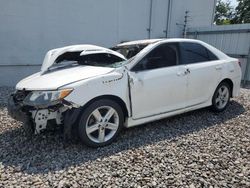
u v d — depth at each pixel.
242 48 9.20
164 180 2.52
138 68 3.57
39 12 7.86
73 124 3.10
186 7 11.75
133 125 3.58
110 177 2.58
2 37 7.49
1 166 2.81
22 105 3.11
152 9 10.49
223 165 2.82
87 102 3.10
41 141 3.46
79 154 3.09
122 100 3.39
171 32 11.47
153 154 3.08
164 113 3.87
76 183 2.47
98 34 9.10
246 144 3.39
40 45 8.08
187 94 4.09
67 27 8.41
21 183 2.48
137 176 2.59
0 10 7.30
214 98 4.60
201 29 10.88
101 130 3.28
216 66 4.49
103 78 3.21
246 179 2.54
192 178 2.56
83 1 8.53
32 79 3.53
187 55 4.16
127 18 9.77
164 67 3.82
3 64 7.64
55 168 2.76
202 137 3.62
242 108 5.12
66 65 3.92
